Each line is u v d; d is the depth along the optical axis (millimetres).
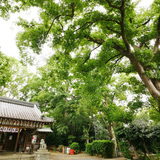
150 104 8773
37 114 12812
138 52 6402
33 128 11352
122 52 6883
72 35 5980
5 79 9531
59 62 7312
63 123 19984
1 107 11508
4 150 12031
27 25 6629
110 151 12000
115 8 5770
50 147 21562
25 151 11086
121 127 11633
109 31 7332
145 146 9320
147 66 6625
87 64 7324
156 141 8961
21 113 11594
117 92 13898
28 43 6641
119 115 10336
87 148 15148
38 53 6328
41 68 10133
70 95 20047
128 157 10570
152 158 9031
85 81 6832
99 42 8031
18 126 10250
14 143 13062
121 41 7434
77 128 19234
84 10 6465
